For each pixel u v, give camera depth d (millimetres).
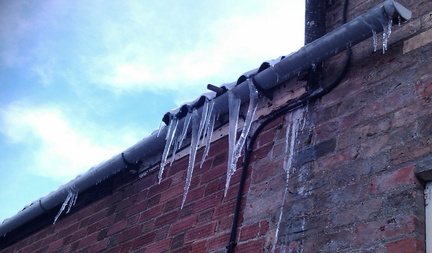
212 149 3570
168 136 3762
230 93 3402
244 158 3172
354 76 2904
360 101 2742
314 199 2564
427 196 2176
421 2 2914
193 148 3555
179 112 3721
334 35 2916
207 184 3355
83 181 4523
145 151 4117
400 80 2623
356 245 2219
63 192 4664
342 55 3105
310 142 2842
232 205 3010
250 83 3307
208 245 2949
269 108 3291
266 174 2949
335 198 2465
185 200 3439
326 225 2408
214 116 3561
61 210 4684
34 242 4910
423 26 2770
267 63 3279
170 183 3762
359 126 2635
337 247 2287
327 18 3504
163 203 3652
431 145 2252
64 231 4590
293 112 3117
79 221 4500
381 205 2244
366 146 2514
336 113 2828
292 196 2689
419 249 2027
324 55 3000
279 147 3014
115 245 3770
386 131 2480
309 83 3121
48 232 4828
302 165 2773
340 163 2574
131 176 4285
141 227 3664
